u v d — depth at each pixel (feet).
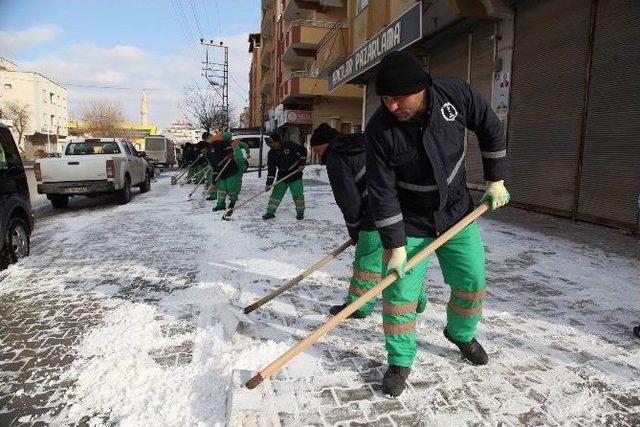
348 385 8.72
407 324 8.48
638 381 8.90
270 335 10.95
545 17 26.12
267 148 77.10
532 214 26.61
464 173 8.43
